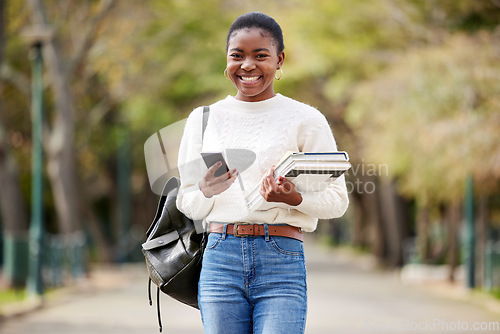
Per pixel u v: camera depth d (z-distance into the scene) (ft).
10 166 88.53
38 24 90.02
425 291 94.84
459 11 73.92
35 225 74.79
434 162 77.82
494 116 67.97
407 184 87.92
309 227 15.92
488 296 79.56
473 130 68.33
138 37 103.35
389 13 80.48
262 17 15.93
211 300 15.71
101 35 100.42
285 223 15.74
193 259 16.35
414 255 120.16
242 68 15.83
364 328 53.72
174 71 112.27
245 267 15.60
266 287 15.56
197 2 105.40
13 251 83.76
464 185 86.43
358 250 220.64
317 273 140.36
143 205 184.55
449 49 69.00
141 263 156.04
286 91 110.22
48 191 154.51
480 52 67.41
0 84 85.25
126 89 113.09
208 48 110.01
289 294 15.52
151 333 50.24
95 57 102.78
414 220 186.29
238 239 15.71
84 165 131.85
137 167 169.58
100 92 116.57
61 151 100.07
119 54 103.55
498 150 68.80
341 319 59.93
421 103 70.69
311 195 15.26
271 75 15.93
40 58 77.30
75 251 100.73
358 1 81.30
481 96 68.95
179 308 68.54
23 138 110.83
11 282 83.56
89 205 134.41
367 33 84.48
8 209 88.12
